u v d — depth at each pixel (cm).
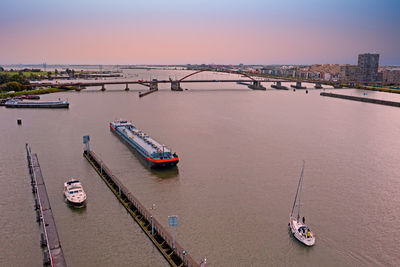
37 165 8506
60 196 6931
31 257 4959
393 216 6306
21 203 6644
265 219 6112
